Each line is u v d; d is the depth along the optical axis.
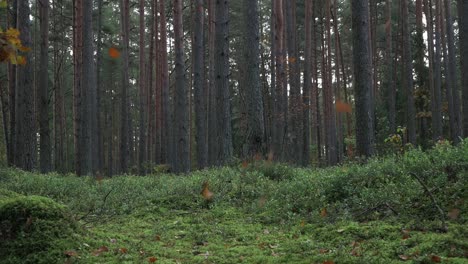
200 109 18.44
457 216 5.07
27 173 11.17
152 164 21.05
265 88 31.42
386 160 7.70
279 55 20.47
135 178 11.76
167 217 6.98
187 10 31.69
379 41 32.44
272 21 24.31
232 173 9.52
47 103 15.12
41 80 14.98
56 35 28.38
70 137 42.03
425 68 25.83
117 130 45.94
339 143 25.66
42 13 14.97
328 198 6.96
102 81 36.38
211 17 24.89
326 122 27.05
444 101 29.92
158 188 9.37
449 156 6.76
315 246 4.55
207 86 29.09
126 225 6.34
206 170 11.48
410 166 7.00
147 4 31.17
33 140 13.86
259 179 8.91
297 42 27.33
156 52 25.80
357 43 9.66
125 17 23.25
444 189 5.88
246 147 12.20
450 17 24.83
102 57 27.92
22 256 4.06
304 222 5.90
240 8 32.56
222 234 5.61
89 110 17.48
